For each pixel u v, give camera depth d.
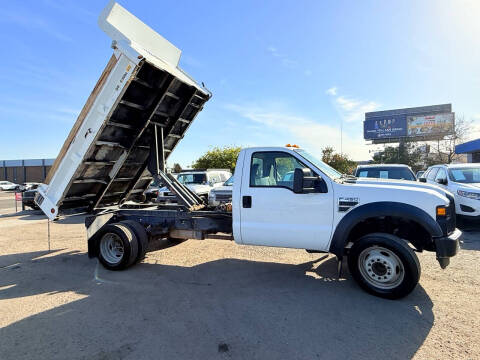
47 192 5.59
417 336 3.00
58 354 2.77
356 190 4.09
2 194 34.06
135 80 4.81
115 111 5.00
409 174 9.29
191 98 6.00
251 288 4.29
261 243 4.64
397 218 4.16
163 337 3.02
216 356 2.70
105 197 6.59
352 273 4.07
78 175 5.31
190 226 5.38
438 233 3.72
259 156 4.71
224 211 5.30
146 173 7.02
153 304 3.80
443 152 36.88
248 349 2.80
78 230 9.29
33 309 3.71
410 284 3.67
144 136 6.03
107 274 5.01
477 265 5.11
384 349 2.79
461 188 7.92
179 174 12.55
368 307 3.64
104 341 2.97
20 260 5.96
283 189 4.44
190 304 3.78
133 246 5.12
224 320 3.36
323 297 3.95
